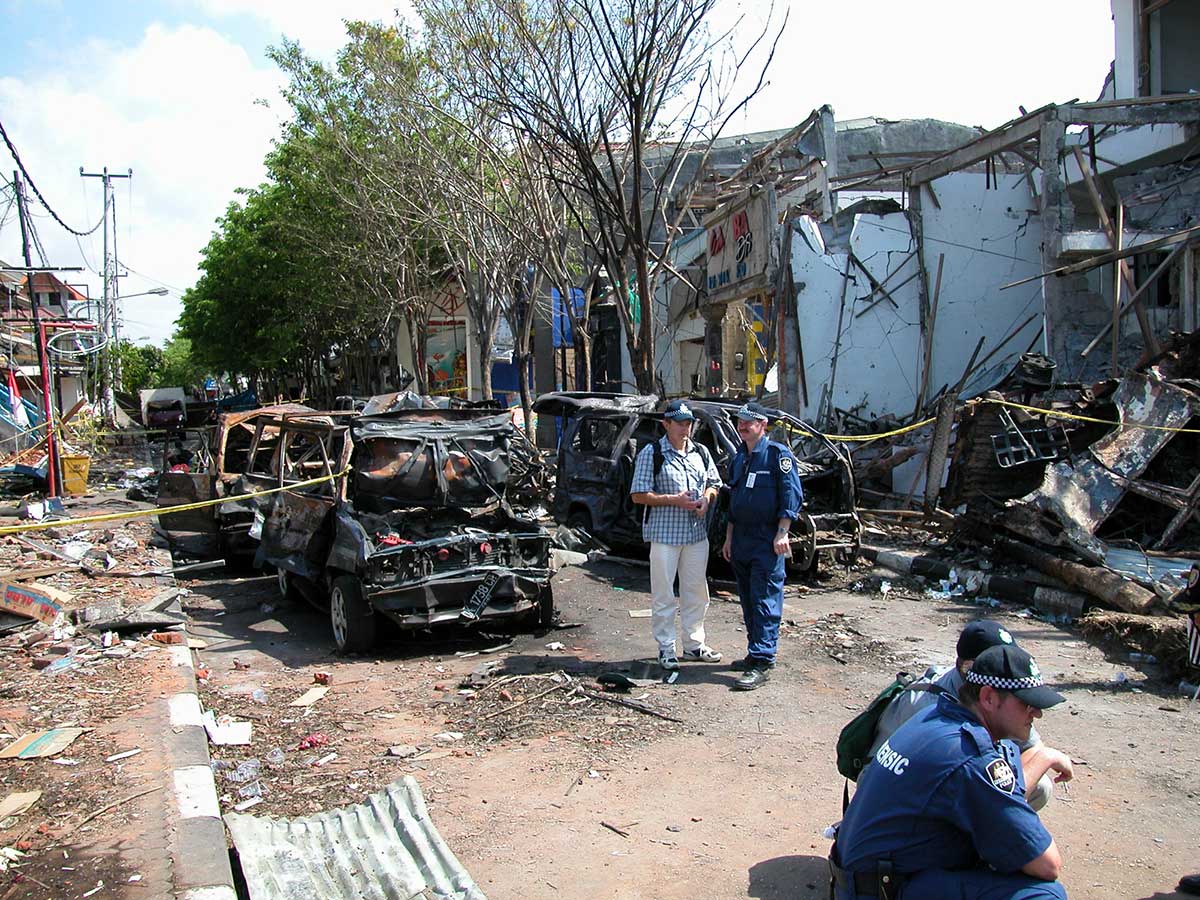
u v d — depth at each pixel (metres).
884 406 15.52
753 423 6.58
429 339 32.38
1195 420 9.23
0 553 11.03
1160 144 14.09
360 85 20.62
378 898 3.65
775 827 4.34
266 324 36.47
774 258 14.80
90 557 11.02
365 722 5.89
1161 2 14.45
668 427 6.74
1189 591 4.84
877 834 2.67
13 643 7.22
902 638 7.47
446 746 5.45
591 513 11.25
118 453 31.05
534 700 6.20
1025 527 8.64
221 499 9.98
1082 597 7.83
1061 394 10.88
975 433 9.78
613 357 23.92
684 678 6.62
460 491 8.38
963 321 15.52
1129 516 9.36
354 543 7.42
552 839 4.26
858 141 24.47
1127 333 13.16
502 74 14.19
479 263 19.81
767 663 6.49
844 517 9.77
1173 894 3.69
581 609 8.96
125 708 5.72
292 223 27.62
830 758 5.13
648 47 12.10
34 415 28.92
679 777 4.93
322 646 7.85
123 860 3.79
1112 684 6.23
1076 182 15.28
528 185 16.94
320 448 9.20
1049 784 3.32
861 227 15.50
